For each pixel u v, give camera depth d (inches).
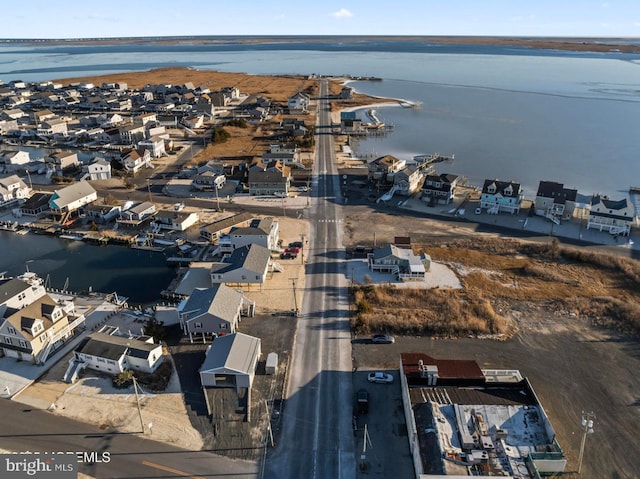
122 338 2011.6
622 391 1830.7
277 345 2097.7
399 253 2763.3
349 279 2655.0
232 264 2568.9
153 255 2992.1
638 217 3511.3
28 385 1860.2
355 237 3169.3
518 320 2294.5
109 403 1774.1
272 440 1603.1
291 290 2532.0
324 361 2001.7
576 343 2121.1
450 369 1774.1
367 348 2085.4
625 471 1494.8
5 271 2785.4
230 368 1808.6
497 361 1998.0
